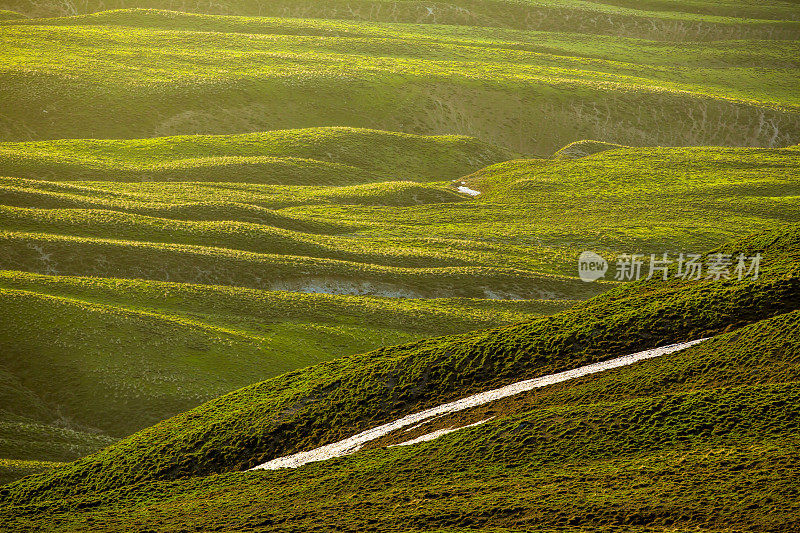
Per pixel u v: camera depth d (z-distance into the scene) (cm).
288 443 6662
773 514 3938
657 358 6291
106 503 6147
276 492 5631
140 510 5828
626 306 7394
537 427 5512
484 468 5225
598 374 6294
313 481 5669
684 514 4125
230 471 6488
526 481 4878
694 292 7281
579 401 5909
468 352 7144
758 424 4950
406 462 5559
